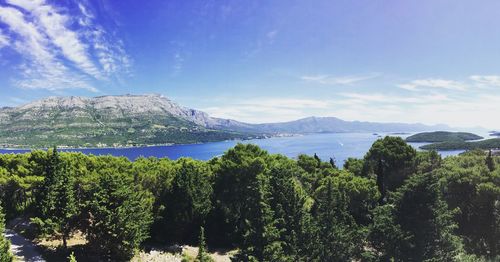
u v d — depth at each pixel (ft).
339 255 136.36
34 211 156.46
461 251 149.07
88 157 194.59
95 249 138.62
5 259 106.01
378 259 141.90
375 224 145.59
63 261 130.72
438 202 139.64
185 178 174.60
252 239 123.03
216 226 181.06
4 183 162.30
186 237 179.73
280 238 130.93
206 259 118.93
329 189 147.84
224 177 191.42
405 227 139.03
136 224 140.05
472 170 194.59
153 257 146.41
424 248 134.51
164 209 173.88
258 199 126.00
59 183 145.59
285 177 141.38
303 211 135.54
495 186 177.37
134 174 176.04
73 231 146.72
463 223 183.11
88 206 140.05
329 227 137.28
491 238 172.96
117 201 140.05
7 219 165.48
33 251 137.90
